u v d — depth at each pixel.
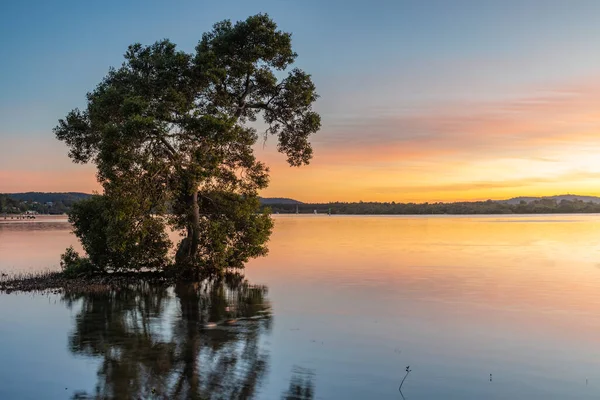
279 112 32.44
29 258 39.38
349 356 14.30
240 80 30.22
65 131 30.41
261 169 31.16
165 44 28.67
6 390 11.56
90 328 17.17
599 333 16.80
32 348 14.76
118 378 12.34
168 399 11.09
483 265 35.50
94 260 29.06
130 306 21.08
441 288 25.69
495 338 16.25
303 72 31.34
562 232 80.38
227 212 30.70
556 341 15.91
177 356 14.08
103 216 27.41
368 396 11.52
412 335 16.55
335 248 50.44
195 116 25.72
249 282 28.00
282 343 15.47
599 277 29.33
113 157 24.95
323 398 11.36
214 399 11.12
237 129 26.61
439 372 13.12
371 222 138.50
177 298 23.03
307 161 34.38
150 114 25.41
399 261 38.38
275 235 73.75
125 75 28.22
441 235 72.69
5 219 163.62
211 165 26.39
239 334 16.50
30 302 21.81
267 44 29.08
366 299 22.70
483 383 12.40
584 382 12.49
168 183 27.47
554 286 26.19
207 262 29.94
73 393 11.41
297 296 23.50
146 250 28.75
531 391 11.94
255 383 12.16
